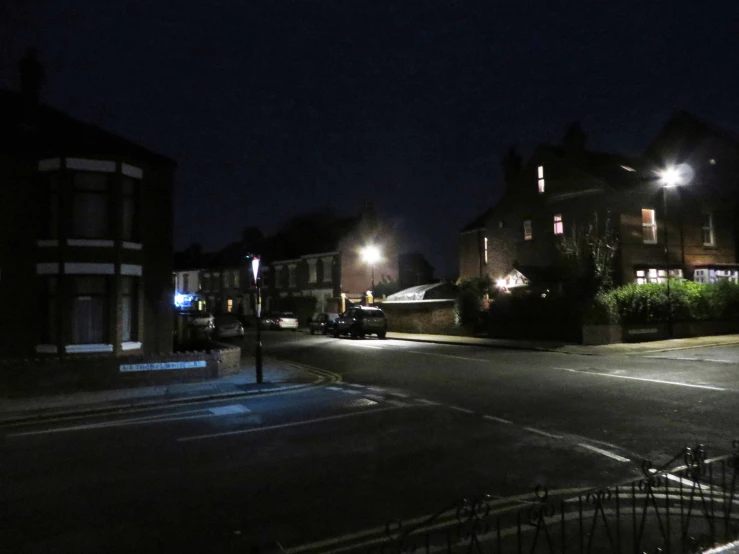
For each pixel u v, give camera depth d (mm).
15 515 6742
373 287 51250
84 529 6301
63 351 18359
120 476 8211
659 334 27406
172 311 21109
